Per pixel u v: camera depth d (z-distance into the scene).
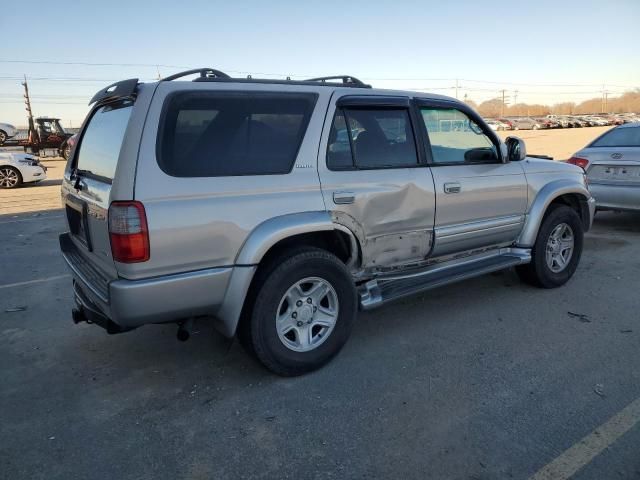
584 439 2.70
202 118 3.04
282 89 3.36
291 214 3.25
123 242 2.77
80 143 3.94
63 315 4.62
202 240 2.96
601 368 3.46
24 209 11.12
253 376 3.46
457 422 2.88
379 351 3.79
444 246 4.22
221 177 3.04
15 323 4.45
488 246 4.66
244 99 3.20
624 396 3.11
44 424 2.94
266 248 3.12
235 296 3.11
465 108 4.36
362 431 2.82
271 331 3.26
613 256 6.27
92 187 3.16
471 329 4.15
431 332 4.11
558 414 2.93
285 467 2.54
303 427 2.86
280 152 3.29
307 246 3.41
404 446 2.68
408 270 4.10
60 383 3.41
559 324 4.22
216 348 3.89
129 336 4.13
